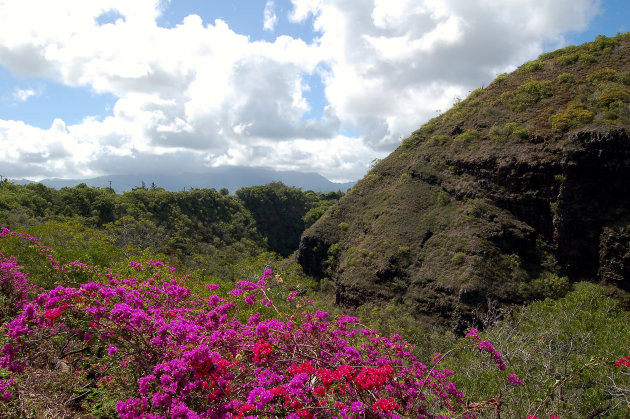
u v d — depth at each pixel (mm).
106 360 3803
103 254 9844
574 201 24188
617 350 5484
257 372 3203
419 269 27562
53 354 3971
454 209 30297
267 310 6793
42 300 3607
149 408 2963
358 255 31969
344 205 40469
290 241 79188
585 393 4312
